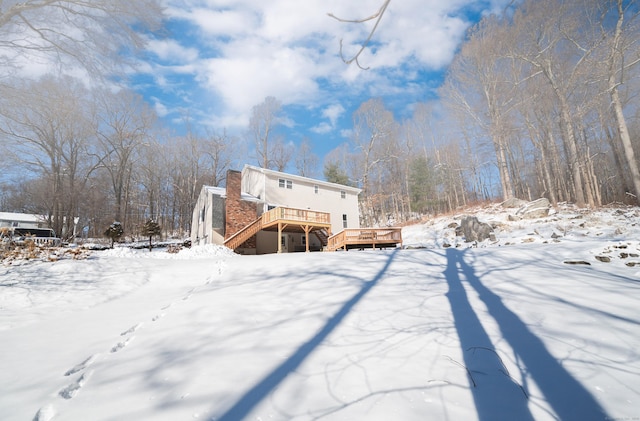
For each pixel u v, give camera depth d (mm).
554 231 13336
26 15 9906
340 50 2271
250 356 2959
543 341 2967
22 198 35344
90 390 2475
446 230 19453
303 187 22094
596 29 16078
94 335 3947
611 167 27375
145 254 13211
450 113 32531
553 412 1932
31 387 2615
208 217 19297
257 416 1973
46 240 17953
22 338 3967
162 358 3053
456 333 3299
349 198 24828
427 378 2406
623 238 10055
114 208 31734
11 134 21109
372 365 2664
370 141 38781
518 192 33656
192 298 5590
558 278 5422
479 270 6605
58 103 13898
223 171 41938
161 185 40438
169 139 39781
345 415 1946
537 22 16891
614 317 3430
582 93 19906
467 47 26016
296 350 3051
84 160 30562
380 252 10375
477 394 2160
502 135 24922
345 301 4711
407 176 38125
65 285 7074
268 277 7070
